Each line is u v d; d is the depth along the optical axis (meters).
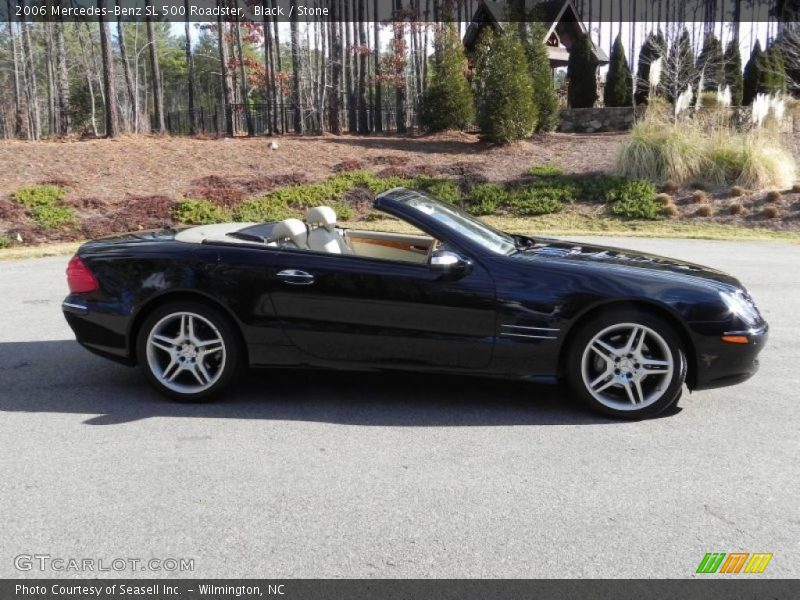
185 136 25.36
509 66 21.02
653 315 4.60
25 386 5.39
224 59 26.38
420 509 3.51
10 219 14.52
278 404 5.02
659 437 4.42
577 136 22.97
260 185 17.52
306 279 4.80
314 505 3.54
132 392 5.27
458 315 4.72
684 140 17.66
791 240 13.57
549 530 3.31
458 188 17.66
